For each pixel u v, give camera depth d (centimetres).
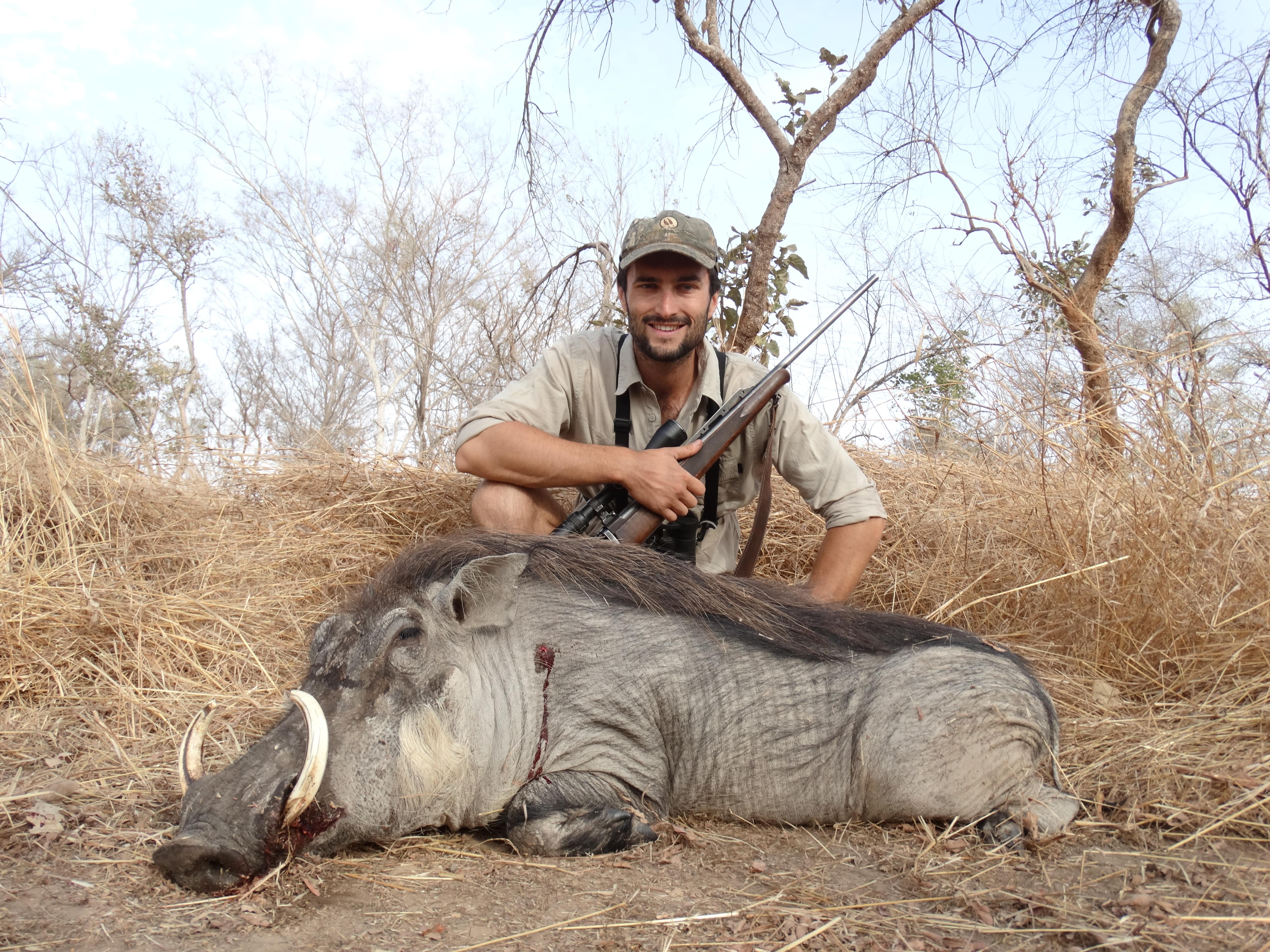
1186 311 772
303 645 438
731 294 780
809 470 436
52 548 466
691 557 411
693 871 277
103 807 299
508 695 310
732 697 324
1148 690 399
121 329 1280
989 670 322
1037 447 496
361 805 274
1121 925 236
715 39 785
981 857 285
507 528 411
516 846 292
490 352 1388
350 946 224
